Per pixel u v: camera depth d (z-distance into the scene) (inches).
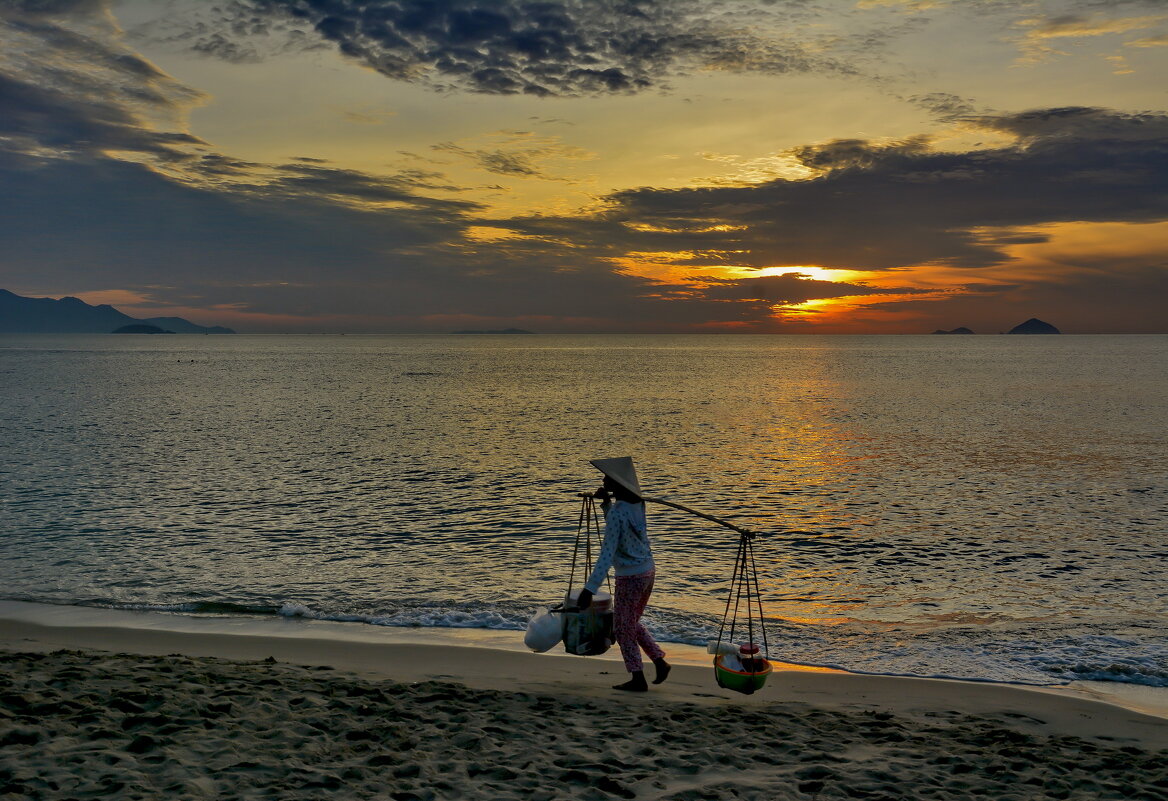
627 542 280.2
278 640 389.1
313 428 1583.4
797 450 1280.8
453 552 625.3
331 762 200.1
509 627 431.8
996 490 925.2
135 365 4901.6
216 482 954.1
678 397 2471.7
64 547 629.0
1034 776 210.1
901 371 4256.9
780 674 345.7
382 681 297.3
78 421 1674.5
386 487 930.1
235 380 3336.6
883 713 283.3
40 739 200.5
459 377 3663.9
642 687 292.2
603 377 3713.1
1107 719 291.3
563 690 295.4
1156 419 1723.7
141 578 539.5
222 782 181.3
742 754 220.5
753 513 794.8
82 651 330.3
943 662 376.8
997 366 4849.9
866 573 567.8
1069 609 480.7
